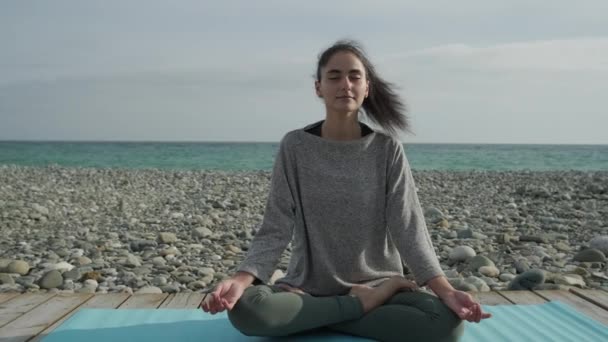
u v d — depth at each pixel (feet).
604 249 19.67
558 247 20.53
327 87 8.54
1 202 32.14
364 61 8.78
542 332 8.68
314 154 8.68
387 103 9.14
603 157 162.09
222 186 47.70
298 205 8.71
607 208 32.78
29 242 21.25
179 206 33.47
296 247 8.96
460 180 55.11
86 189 42.80
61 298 10.79
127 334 8.46
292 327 7.79
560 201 36.29
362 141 8.71
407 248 8.36
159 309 9.91
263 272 8.23
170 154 159.12
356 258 8.63
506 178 57.11
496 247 20.76
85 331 8.60
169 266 17.07
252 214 31.24
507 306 10.11
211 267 17.53
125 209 31.78
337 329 8.36
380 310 7.97
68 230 24.62
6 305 10.27
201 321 9.13
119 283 15.25
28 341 8.40
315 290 8.71
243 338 8.26
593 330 8.84
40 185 45.21
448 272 15.69
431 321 7.59
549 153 200.54
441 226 25.40
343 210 8.52
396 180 8.64
